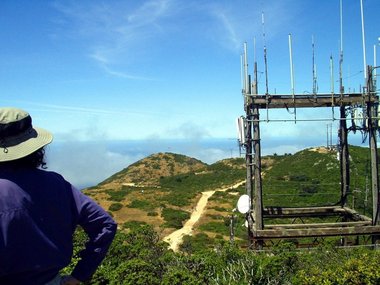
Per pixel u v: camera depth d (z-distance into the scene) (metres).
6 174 2.11
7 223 2.00
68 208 2.26
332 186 41.12
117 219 43.25
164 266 9.30
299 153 63.56
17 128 2.19
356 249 11.55
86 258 2.31
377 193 16.84
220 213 46.56
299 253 11.12
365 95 16.67
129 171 111.12
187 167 115.12
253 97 16.50
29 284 2.08
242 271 8.17
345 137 19.50
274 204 37.88
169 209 46.88
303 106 16.72
